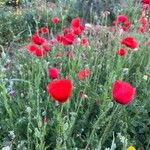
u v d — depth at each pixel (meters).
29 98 0.66
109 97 0.67
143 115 0.67
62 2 1.85
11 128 0.62
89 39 0.98
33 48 0.72
